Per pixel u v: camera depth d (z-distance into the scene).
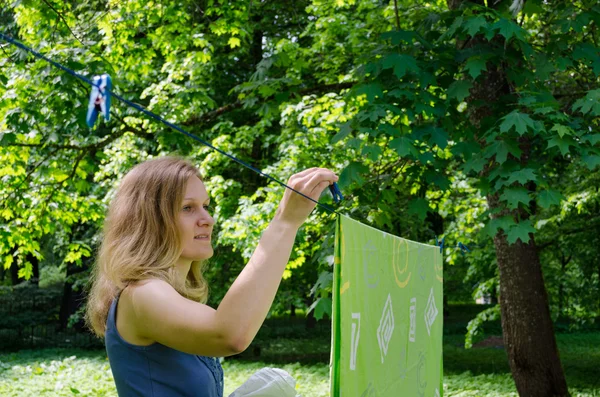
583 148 4.54
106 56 7.96
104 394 9.98
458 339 20.53
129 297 1.50
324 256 5.51
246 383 1.85
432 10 7.30
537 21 7.61
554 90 8.44
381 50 5.23
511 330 7.43
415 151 4.60
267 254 1.48
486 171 5.22
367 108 4.77
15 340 18.28
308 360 15.45
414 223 7.41
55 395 9.93
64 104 6.01
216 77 11.58
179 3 8.35
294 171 8.45
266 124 9.91
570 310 11.89
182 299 1.45
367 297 2.00
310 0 11.54
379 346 2.09
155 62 11.43
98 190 10.82
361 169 4.84
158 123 8.42
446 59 5.01
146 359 1.50
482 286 10.71
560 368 7.32
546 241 11.30
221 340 1.37
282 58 7.96
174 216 1.63
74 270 19.45
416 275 2.55
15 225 7.83
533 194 4.83
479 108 5.86
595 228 11.18
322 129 8.49
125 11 7.79
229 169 11.76
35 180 7.93
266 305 1.42
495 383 11.27
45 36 7.01
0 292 19.64
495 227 4.85
